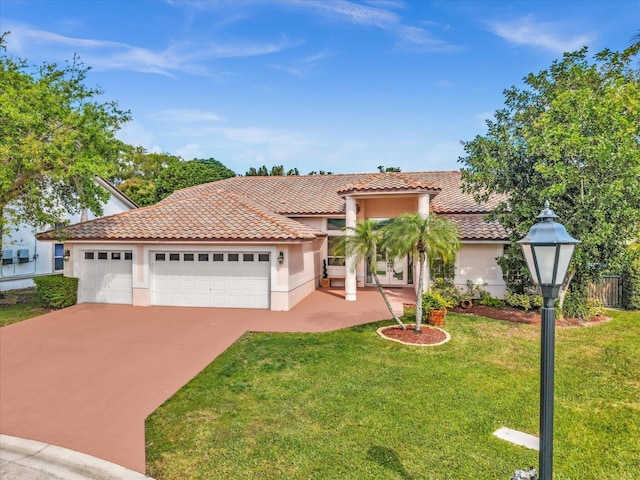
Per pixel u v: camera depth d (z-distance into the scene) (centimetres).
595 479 558
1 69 1502
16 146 1361
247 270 1691
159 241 1652
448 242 1216
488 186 1514
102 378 938
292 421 718
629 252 1334
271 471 573
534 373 952
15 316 1558
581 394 839
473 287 1844
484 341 1209
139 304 1727
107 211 2889
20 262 2261
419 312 1292
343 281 2342
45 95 1457
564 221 1293
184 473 573
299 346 1165
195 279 1720
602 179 1240
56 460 615
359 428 691
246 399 812
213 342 1214
